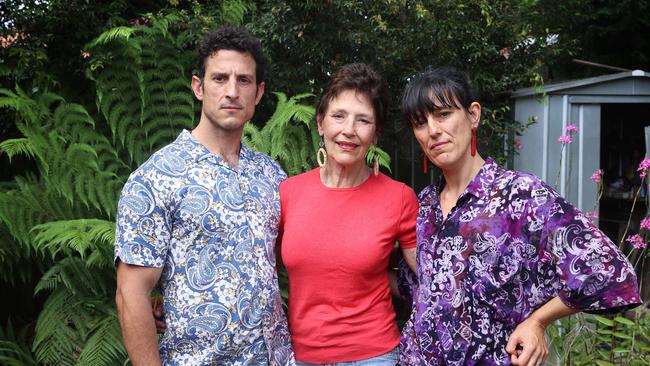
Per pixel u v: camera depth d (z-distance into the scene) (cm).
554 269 116
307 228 141
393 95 334
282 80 312
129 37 287
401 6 324
